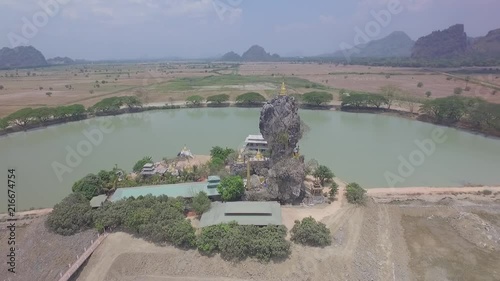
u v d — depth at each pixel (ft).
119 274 142.10
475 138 355.56
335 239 161.89
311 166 234.99
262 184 207.00
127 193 200.44
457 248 162.71
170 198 187.83
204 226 164.86
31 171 272.72
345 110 506.89
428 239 170.91
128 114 501.15
